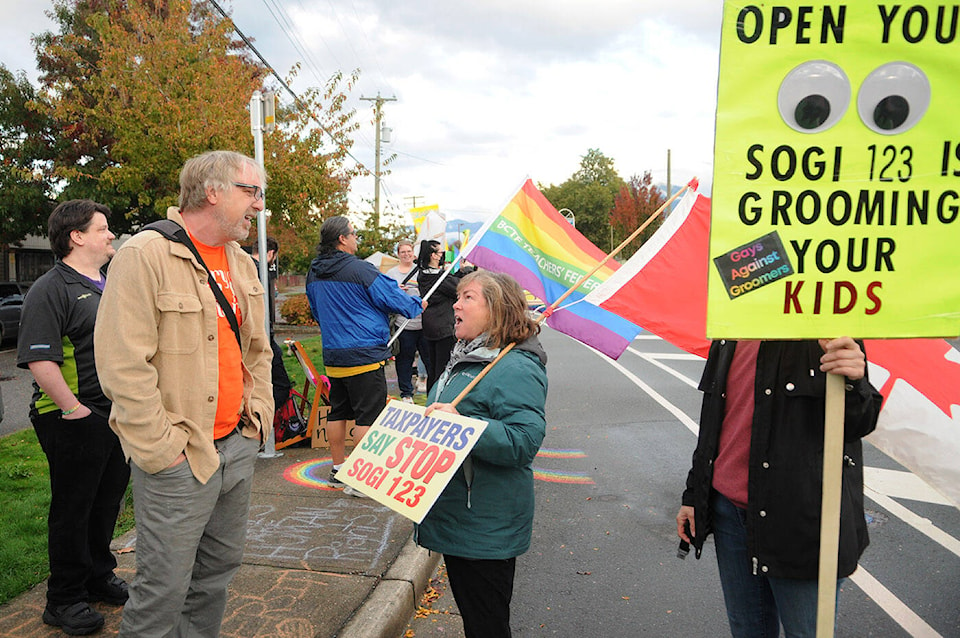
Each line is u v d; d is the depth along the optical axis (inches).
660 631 138.5
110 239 128.4
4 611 131.9
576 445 275.6
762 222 72.9
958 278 71.7
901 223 71.9
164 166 576.7
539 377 101.0
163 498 92.9
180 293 93.0
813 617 89.0
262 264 233.1
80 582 127.3
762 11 71.4
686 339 150.7
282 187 575.2
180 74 573.0
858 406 81.5
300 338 677.9
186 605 105.0
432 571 165.3
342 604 136.3
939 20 70.2
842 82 71.3
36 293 117.7
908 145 71.3
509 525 98.6
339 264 196.7
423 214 705.6
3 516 183.6
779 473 88.0
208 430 96.1
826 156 72.0
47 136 826.8
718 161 72.9
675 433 293.0
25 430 299.6
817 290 72.9
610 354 158.1
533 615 145.1
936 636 134.0
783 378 88.2
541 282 191.5
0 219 820.6
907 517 193.2
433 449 95.2
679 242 153.9
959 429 110.6
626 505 209.5
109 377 88.0
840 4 70.7
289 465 231.3
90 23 598.5
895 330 72.4
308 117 603.5
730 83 72.2
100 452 123.6
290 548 163.0
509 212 194.5
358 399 199.3
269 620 130.2
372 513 185.8
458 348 107.5
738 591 98.3
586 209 2689.5
